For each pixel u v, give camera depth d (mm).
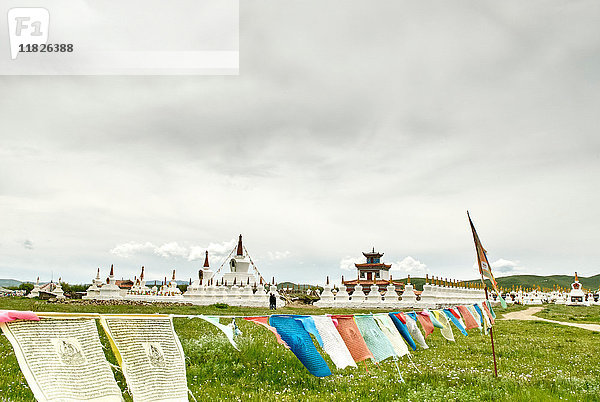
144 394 5953
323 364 8695
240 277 76375
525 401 10109
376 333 10422
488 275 12289
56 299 57500
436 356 16344
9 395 9562
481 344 19938
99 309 33344
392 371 13250
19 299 52844
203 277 72625
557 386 11664
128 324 6238
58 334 5531
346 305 57500
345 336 9633
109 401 5609
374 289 59406
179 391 6273
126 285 94375
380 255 100938
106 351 14016
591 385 11828
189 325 23016
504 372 13508
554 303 89500
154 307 41312
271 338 18406
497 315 48938
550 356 17188
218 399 9867
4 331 5145
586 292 99438
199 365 13164
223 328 7359
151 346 6301
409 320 12367
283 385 11641
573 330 29672
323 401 9961
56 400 5152
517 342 21047
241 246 78625
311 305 65062
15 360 13141
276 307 54125
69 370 5422
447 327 14344
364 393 10789
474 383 12023
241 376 12422
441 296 62312
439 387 10836
